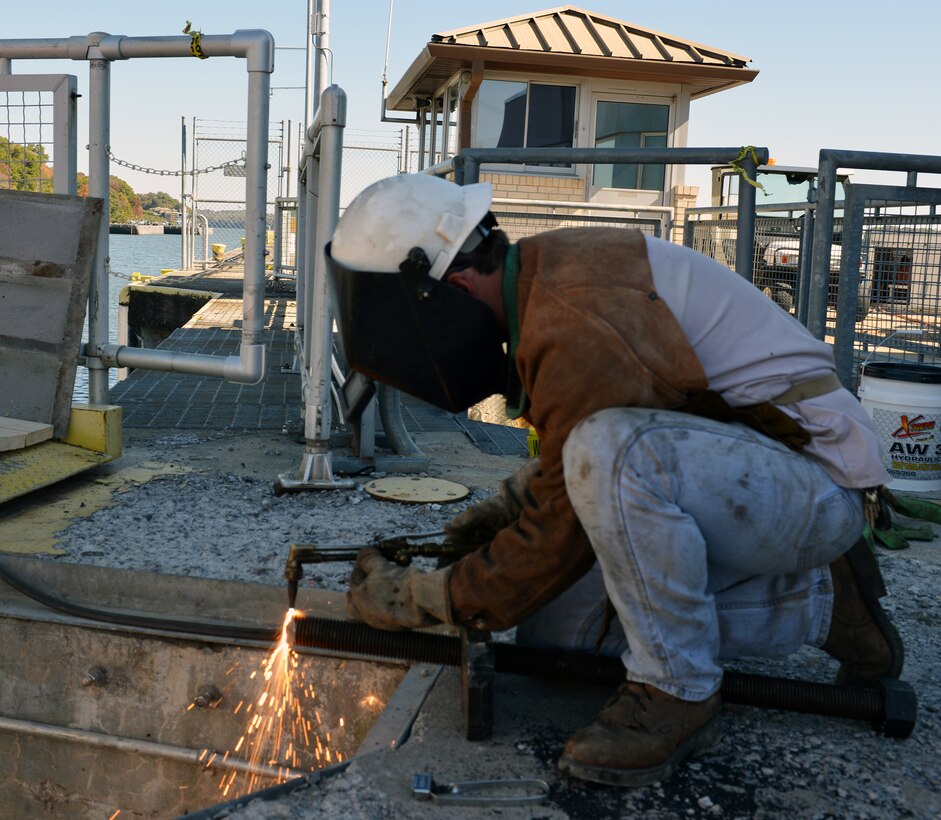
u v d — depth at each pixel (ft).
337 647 8.26
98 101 16.01
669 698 6.92
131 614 10.43
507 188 48.42
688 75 48.32
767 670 9.14
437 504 15.14
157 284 65.57
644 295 6.48
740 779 7.10
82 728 10.03
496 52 45.85
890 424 17.06
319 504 14.89
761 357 6.93
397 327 6.71
